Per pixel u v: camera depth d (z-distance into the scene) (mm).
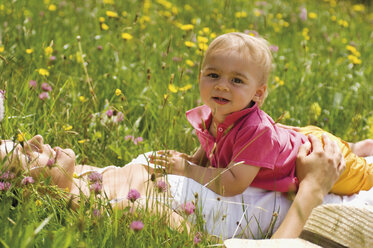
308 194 1961
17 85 2719
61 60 3393
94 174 1851
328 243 1595
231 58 1987
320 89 3535
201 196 1887
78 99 2906
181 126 2754
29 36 3574
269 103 3201
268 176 2021
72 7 4773
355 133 2891
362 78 3824
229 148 2051
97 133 2547
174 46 4164
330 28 5477
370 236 1571
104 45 4016
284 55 4348
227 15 4949
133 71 3592
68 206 1723
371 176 2201
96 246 1533
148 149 2623
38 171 1862
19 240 1382
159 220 1702
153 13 5293
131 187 2037
